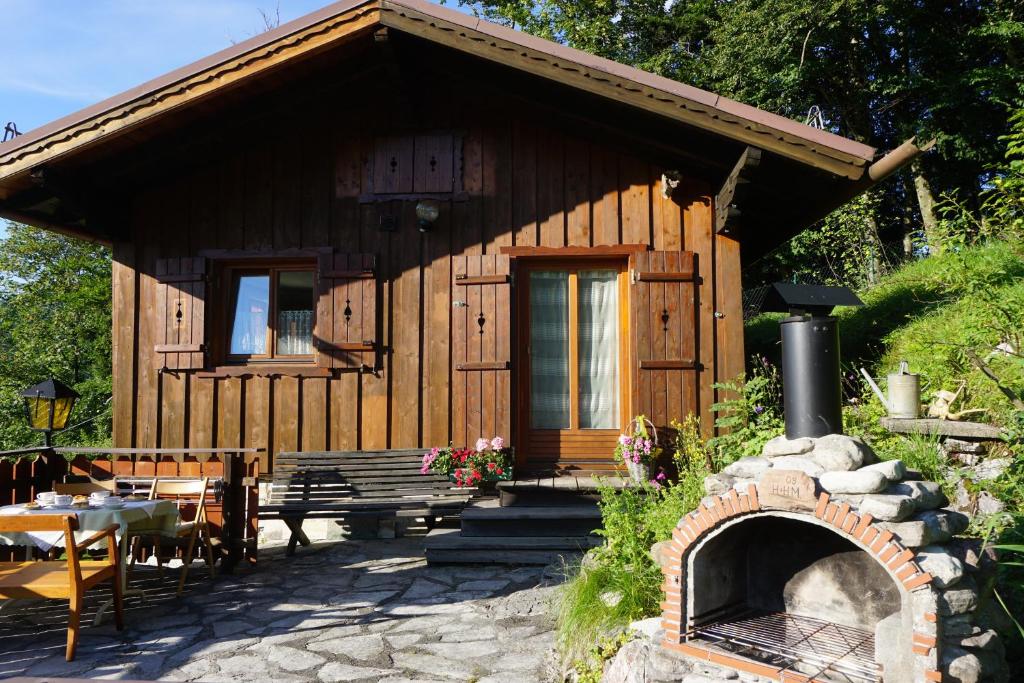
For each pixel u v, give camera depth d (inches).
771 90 631.8
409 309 265.6
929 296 327.9
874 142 697.0
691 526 124.3
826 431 123.3
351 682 138.6
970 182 597.6
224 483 224.1
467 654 152.2
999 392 194.7
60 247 848.3
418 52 250.8
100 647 160.1
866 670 110.7
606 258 266.5
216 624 174.7
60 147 230.5
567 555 219.3
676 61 725.9
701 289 257.6
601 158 264.4
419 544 253.8
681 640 124.3
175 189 275.6
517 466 263.4
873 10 565.3
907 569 101.8
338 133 273.0
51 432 242.1
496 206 266.1
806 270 565.0
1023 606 122.0
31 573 165.2
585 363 270.1
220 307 276.1
